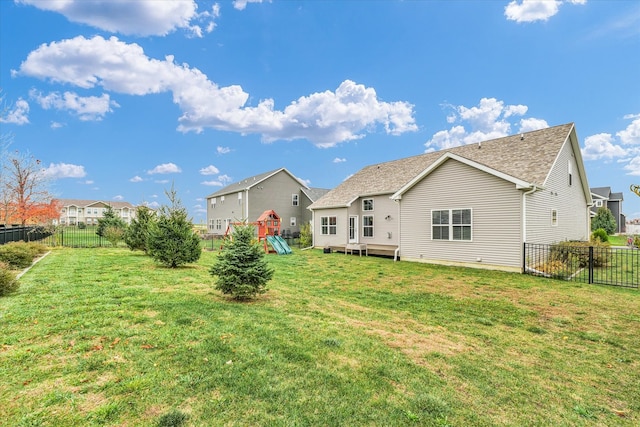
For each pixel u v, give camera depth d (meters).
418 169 17.36
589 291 7.95
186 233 10.60
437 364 3.71
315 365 3.49
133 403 2.66
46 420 2.41
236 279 6.09
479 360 3.90
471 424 2.60
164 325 4.53
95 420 2.43
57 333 4.12
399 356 3.87
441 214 12.84
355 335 4.53
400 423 2.55
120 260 11.79
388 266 12.42
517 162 12.55
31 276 8.10
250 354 3.67
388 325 5.18
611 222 30.92
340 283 8.97
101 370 3.19
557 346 4.48
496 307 6.50
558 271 10.16
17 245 10.38
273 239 18.95
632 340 4.73
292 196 32.53
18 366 3.22
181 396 2.79
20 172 20.52
